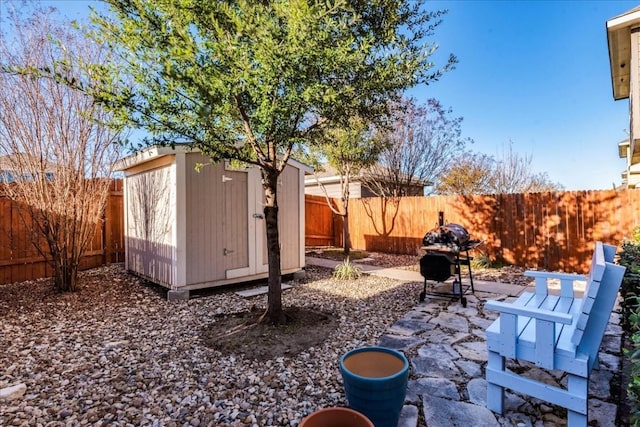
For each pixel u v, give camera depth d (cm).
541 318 206
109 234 743
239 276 576
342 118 347
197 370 284
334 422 178
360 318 418
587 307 190
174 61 261
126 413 224
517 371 282
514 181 1337
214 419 219
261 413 226
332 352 320
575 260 695
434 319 415
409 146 1055
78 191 517
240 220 579
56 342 342
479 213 829
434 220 923
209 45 255
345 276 653
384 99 358
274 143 352
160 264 546
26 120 473
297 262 662
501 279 638
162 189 541
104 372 280
